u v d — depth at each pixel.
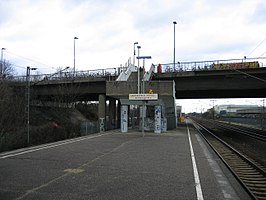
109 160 12.62
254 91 40.75
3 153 14.51
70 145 18.27
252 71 33.41
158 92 28.28
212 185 8.64
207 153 15.66
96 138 23.41
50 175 9.56
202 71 35.28
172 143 20.14
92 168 10.82
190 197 7.36
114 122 43.03
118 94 29.02
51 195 7.33
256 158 16.30
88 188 8.03
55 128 28.42
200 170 10.83
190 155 14.59
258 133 37.34
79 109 62.25
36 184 8.38
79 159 12.81
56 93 47.03
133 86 28.66
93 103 68.75
